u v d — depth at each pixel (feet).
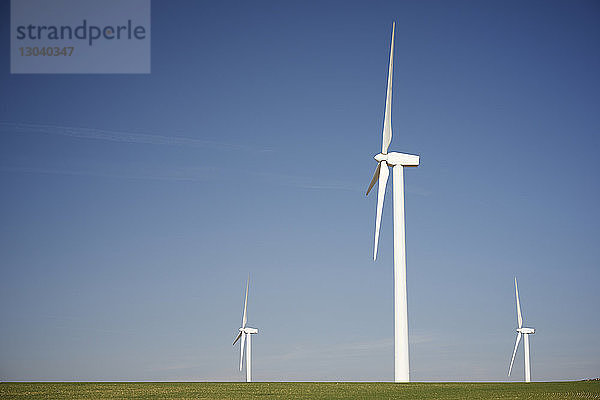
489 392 138.51
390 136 184.85
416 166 185.98
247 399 124.67
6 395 133.49
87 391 143.95
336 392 140.56
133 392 141.59
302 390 146.92
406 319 175.32
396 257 179.11
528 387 152.15
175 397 129.59
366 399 124.36
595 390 143.33
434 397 127.44
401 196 183.42
